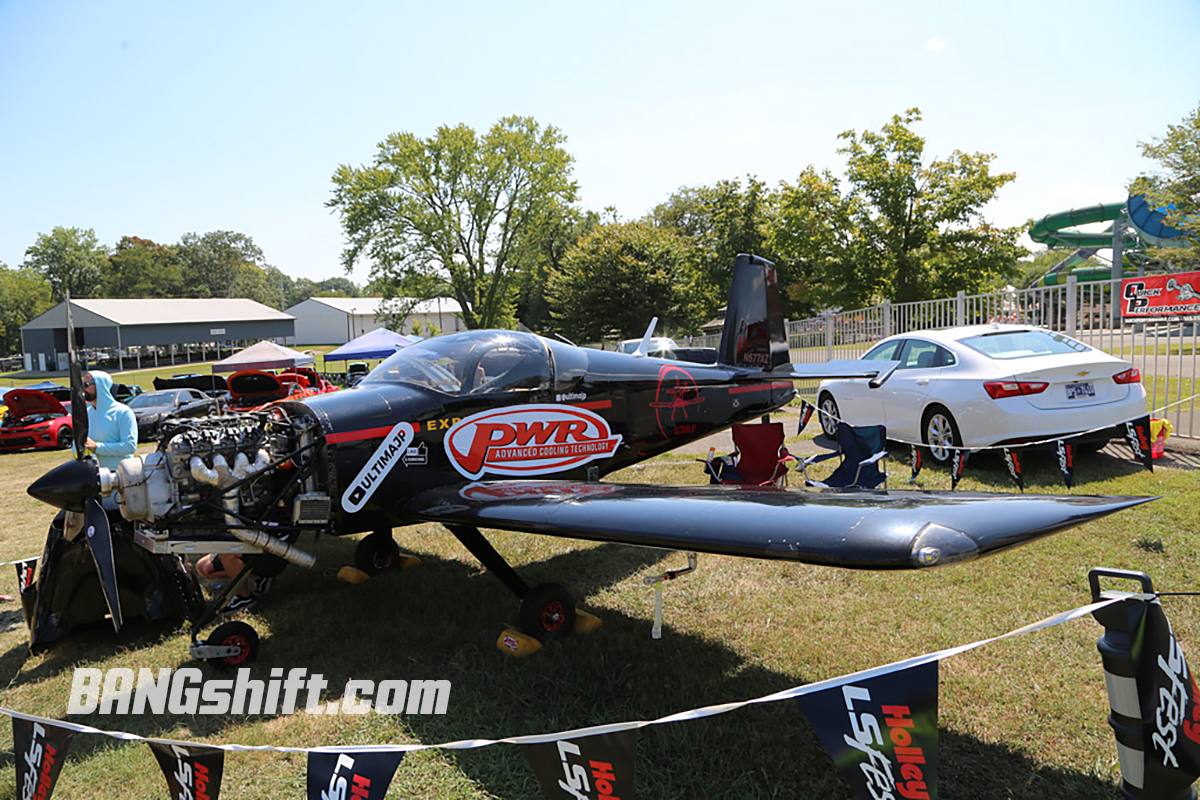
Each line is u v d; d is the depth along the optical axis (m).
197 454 3.52
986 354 6.25
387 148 36.88
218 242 108.31
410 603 4.32
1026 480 5.77
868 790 1.62
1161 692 1.63
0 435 13.86
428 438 4.00
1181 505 4.70
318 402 3.85
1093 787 2.25
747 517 2.52
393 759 1.83
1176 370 9.55
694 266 34.22
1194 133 19.38
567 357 4.67
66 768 2.77
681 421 5.30
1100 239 38.44
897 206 20.62
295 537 3.80
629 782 1.70
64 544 3.81
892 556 1.97
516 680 3.22
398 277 38.31
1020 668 2.98
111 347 47.72
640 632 3.67
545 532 3.06
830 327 13.32
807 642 3.39
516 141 37.66
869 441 5.15
